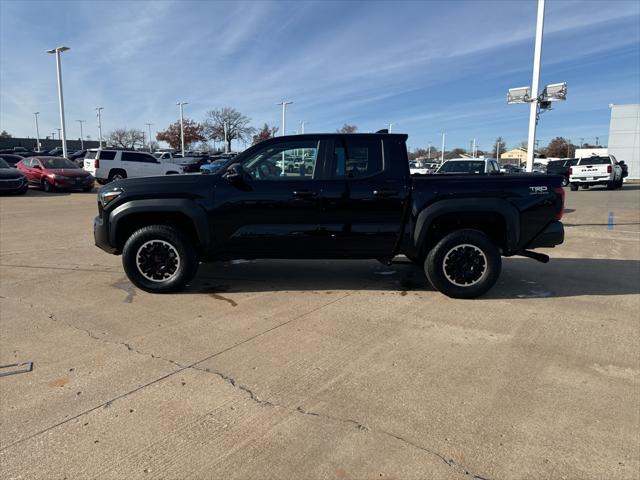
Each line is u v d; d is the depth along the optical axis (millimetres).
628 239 9289
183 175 5312
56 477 2297
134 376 3330
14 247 8055
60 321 4406
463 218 5121
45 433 2650
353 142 5191
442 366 3520
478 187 5066
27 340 3947
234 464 2402
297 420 2801
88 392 3105
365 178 5121
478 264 5133
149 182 5172
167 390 3139
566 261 7258
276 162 5207
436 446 2555
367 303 5035
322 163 5176
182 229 5336
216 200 5094
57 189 20234
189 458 2447
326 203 5094
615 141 36000
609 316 4652
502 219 5086
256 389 3166
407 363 3568
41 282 5762
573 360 3633
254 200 5094
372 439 2615
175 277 5242
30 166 21188
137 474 2322
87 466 2379
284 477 2307
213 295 5285
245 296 5262
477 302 5102
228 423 2766
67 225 10750
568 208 15305
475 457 2463
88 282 5773
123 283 5730
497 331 4230
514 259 7402
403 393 3121
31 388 3145
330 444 2568
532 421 2797
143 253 5230
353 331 4215
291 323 4406
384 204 5094
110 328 4242
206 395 3080
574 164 25891
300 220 5133
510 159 105375
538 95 10680
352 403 2994
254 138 69688
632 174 35781
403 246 5188
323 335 4117
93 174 22531
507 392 3137
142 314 4625
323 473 2336
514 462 2422
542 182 5102
